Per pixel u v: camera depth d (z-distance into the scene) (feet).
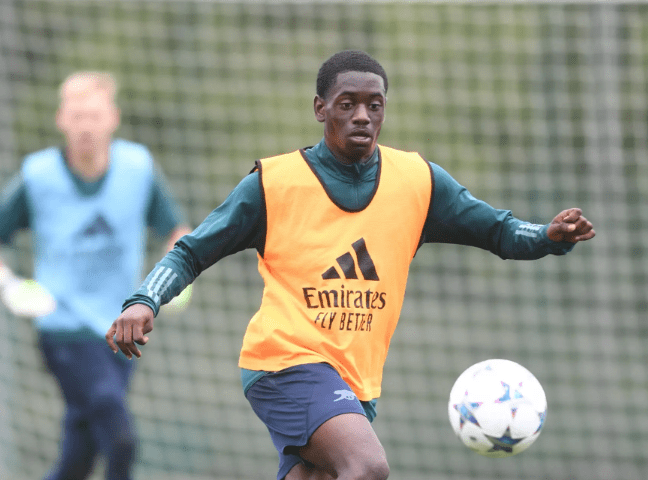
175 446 106.22
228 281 123.95
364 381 41.93
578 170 126.11
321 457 39.24
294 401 40.14
